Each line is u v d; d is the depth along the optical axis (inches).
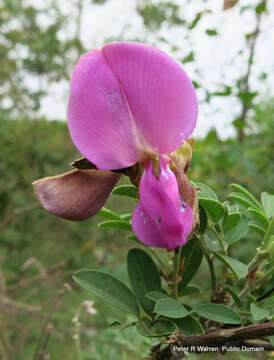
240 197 2.3
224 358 4.3
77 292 6.7
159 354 2.1
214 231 2.2
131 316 3.7
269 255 2.0
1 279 6.6
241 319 2.0
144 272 2.2
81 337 5.9
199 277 5.4
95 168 1.9
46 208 1.8
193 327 1.9
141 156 1.8
